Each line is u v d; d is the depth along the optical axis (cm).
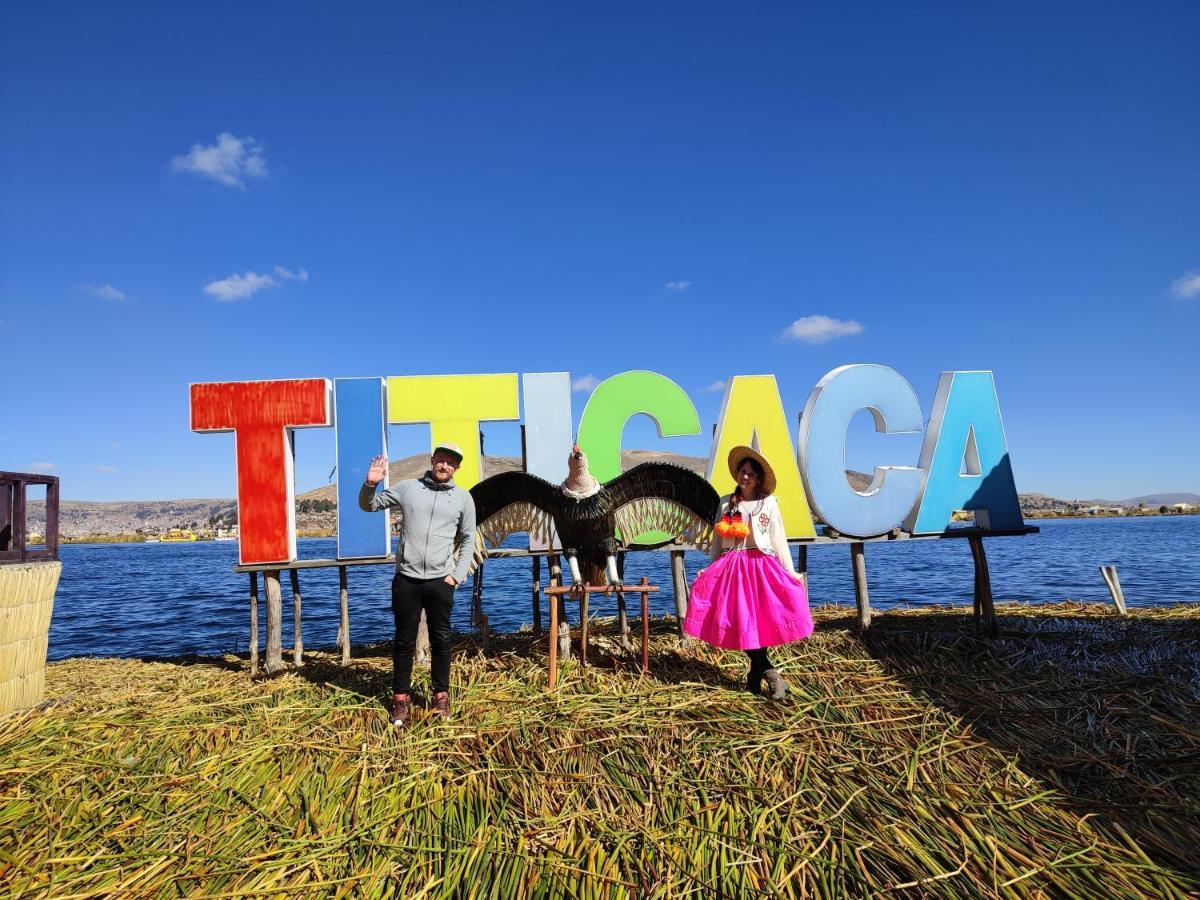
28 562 519
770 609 462
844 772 364
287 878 291
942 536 664
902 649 584
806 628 464
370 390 645
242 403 634
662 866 290
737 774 365
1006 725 421
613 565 564
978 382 684
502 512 580
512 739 416
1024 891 262
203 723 464
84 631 1310
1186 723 414
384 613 1455
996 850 287
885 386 671
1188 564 2412
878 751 386
